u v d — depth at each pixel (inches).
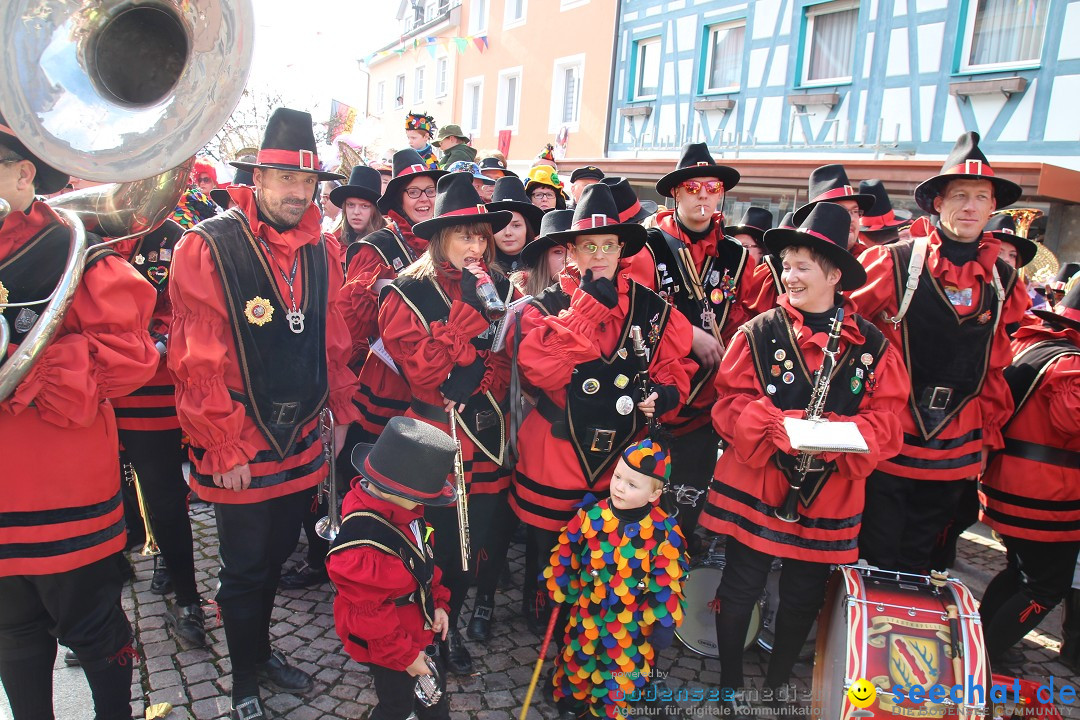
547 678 118.5
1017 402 124.1
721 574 127.7
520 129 671.1
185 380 97.5
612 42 536.4
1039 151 321.1
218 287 99.0
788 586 110.3
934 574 99.1
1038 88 320.2
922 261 118.9
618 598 102.8
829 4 396.2
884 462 120.5
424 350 110.3
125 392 86.7
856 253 167.0
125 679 93.6
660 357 118.8
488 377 119.1
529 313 116.3
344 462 153.4
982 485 130.5
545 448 115.3
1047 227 309.7
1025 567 123.4
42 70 74.4
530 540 130.9
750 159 382.9
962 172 115.2
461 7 782.5
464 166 197.9
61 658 118.6
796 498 103.5
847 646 92.7
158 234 128.8
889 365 105.8
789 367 105.0
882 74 370.6
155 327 126.4
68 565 83.5
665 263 141.2
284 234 105.3
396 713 92.0
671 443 146.6
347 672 117.3
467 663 119.2
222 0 81.6
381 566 83.1
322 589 144.2
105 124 77.5
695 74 467.8
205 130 82.3
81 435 84.6
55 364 79.9
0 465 80.0
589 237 110.0
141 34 82.2
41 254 83.0
